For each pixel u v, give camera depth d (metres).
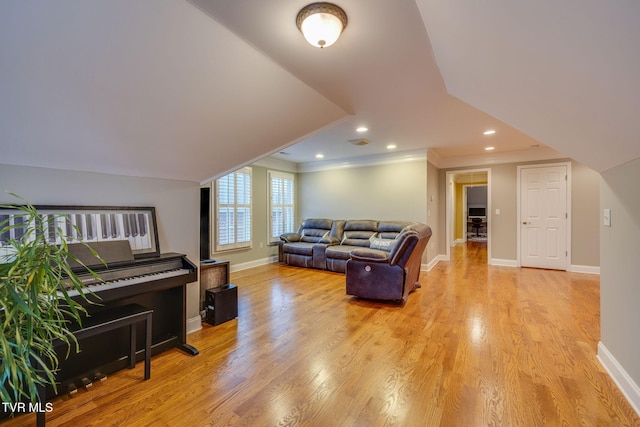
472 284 4.36
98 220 2.12
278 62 1.93
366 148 5.22
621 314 1.82
